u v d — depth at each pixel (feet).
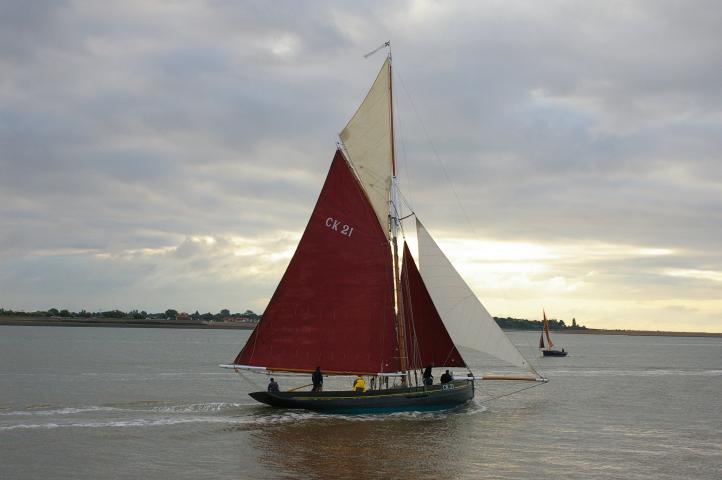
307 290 154.81
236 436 128.67
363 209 157.79
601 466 110.93
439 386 158.71
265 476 102.06
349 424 141.38
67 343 605.73
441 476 103.09
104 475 101.91
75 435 128.88
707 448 126.31
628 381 276.82
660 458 117.29
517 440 130.31
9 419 145.28
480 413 164.55
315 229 155.74
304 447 120.37
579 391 228.63
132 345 607.78
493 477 103.09
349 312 155.33
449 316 160.86
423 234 161.89
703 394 223.10
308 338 154.30
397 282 156.97
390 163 159.63
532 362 426.92
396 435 131.64
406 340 158.61
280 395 151.74
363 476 102.53
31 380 240.53
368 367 154.81
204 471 104.42
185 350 524.93
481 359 458.91
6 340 642.63
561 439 132.67
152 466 107.04
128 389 214.28
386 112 159.84
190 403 171.42
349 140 156.76
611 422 155.63
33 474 101.96
